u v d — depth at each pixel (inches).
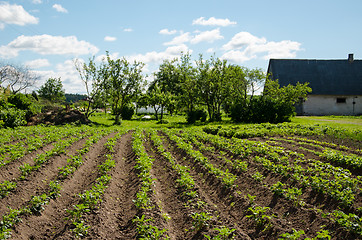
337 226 250.5
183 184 361.1
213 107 1435.8
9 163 431.5
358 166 405.4
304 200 319.9
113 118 1717.5
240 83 1423.5
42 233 262.7
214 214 285.1
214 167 460.1
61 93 2377.0
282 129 813.2
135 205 306.0
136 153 527.8
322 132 748.6
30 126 963.3
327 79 1763.0
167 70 2281.0
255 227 270.2
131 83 1375.5
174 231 265.6
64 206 319.9
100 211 286.7
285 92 1357.0
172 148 627.8
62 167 416.8
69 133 770.8
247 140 666.8
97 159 524.7
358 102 1717.5
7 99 1097.4
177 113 2311.8
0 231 243.1
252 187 362.9
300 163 449.7
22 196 324.5
